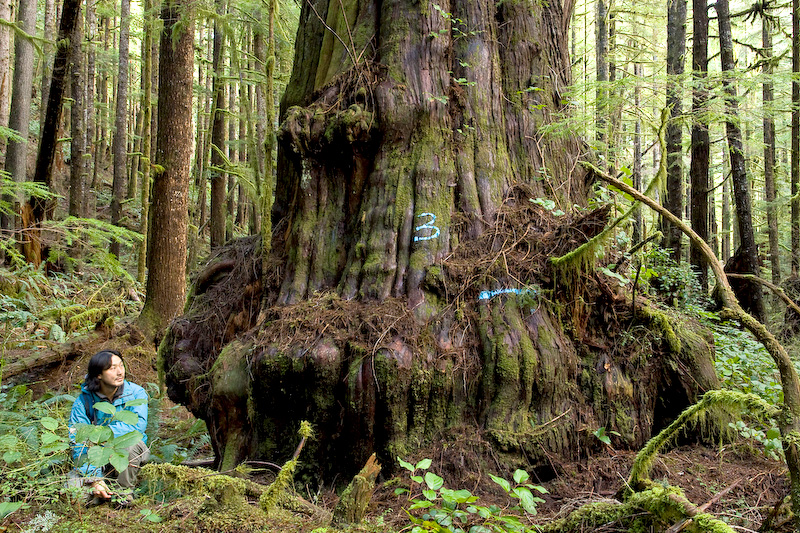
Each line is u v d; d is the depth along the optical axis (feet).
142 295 34.91
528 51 13.85
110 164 83.30
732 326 22.03
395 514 8.77
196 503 8.40
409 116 12.39
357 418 10.06
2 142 34.68
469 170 12.48
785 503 7.27
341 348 10.41
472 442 10.12
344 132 12.21
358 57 13.02
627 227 15.39
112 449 7.57
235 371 11.44
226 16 26.05
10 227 31.40
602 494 9.53
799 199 38.45
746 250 35.06
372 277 11.51
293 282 12.40
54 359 21.42
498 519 7.20
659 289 25.22
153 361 23.98
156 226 26.18
